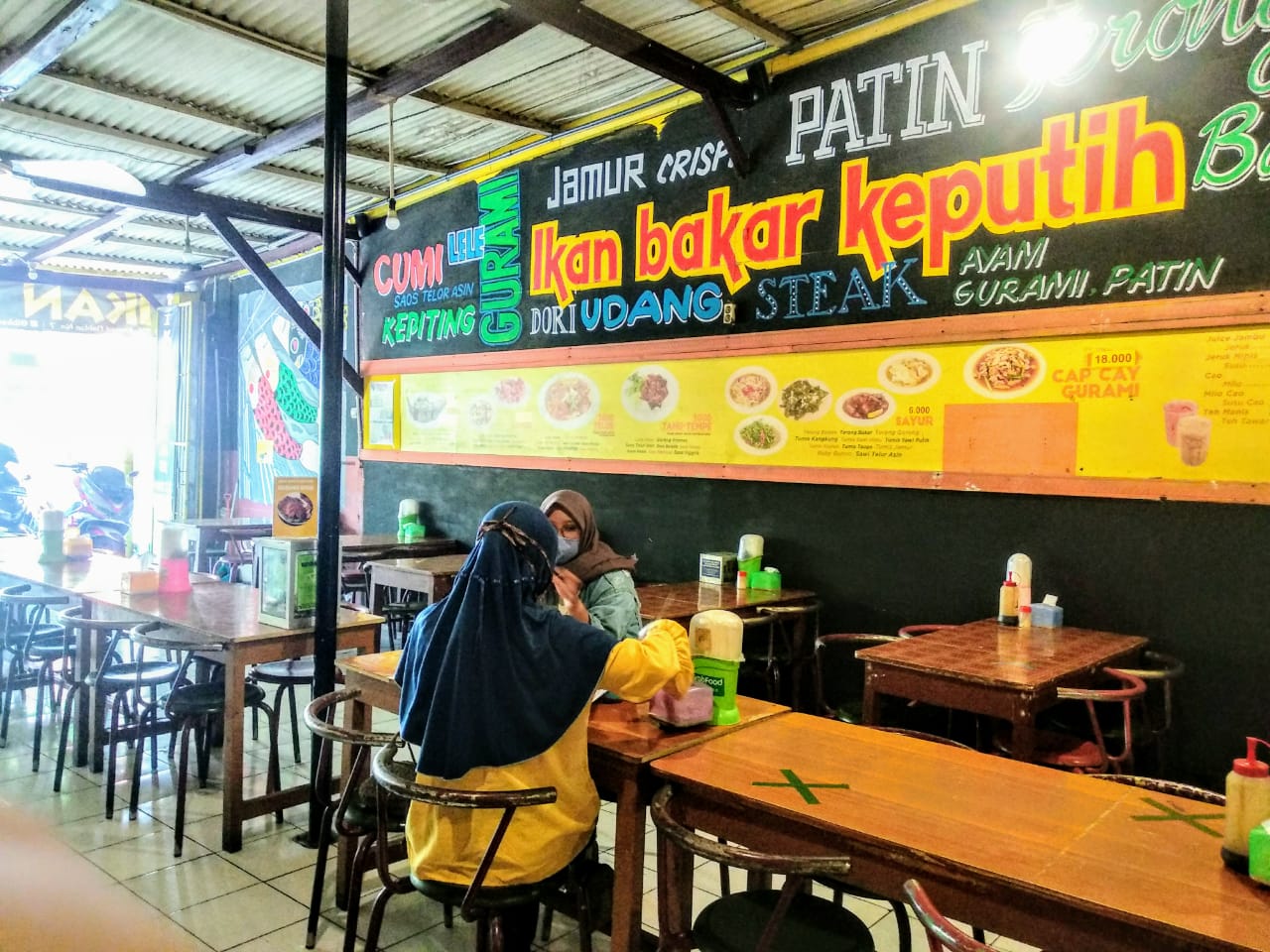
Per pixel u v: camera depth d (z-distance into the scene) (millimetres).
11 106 5203
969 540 4113
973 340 4047
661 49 4297
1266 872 1491
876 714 3184
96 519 9961
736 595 4410
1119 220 3674
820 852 1796
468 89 5199
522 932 2229
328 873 3213
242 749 3492
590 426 5641
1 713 5004
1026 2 3891
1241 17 3400
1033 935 1537
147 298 10078
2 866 458
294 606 3580
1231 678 3471
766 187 4762
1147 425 3611
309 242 7973
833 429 4500
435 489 6871
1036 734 3262
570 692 2047
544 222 5926
